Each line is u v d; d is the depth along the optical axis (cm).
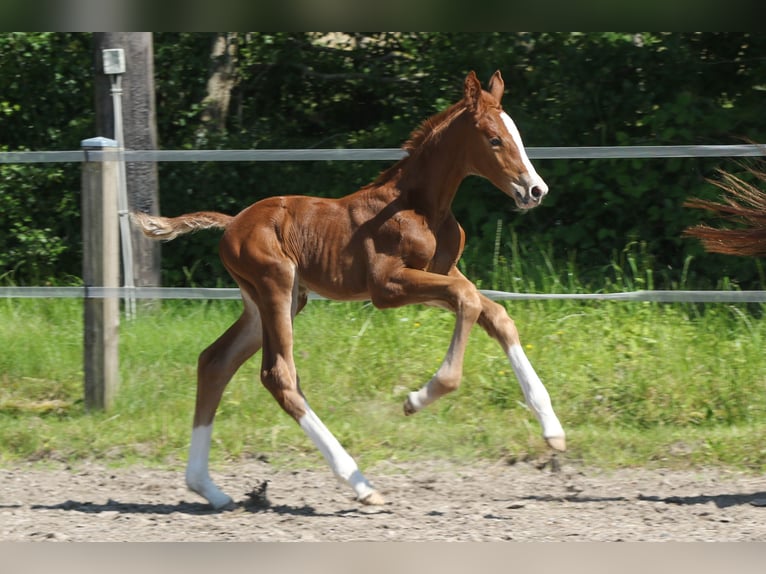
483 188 1329
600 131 1346
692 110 1280
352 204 702
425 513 706
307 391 943
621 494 756
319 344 999
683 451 835
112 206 939
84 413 941
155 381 963
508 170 671
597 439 850
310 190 1398
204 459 731
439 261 709
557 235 1300
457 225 721
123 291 933
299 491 776
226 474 822
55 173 1435
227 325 1071
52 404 966
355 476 700
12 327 1076
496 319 681
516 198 671
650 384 920
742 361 937
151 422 902
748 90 1355
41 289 941
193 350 1011
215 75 1514
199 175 1415
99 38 1197
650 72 1344
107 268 938
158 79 1505
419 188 698
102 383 938
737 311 1041
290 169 1409
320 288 701
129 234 1067
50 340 1051
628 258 1207
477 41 1423
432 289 666
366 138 1446
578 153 886
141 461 856
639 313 1060
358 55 1536
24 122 1489
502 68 1414
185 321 1078
